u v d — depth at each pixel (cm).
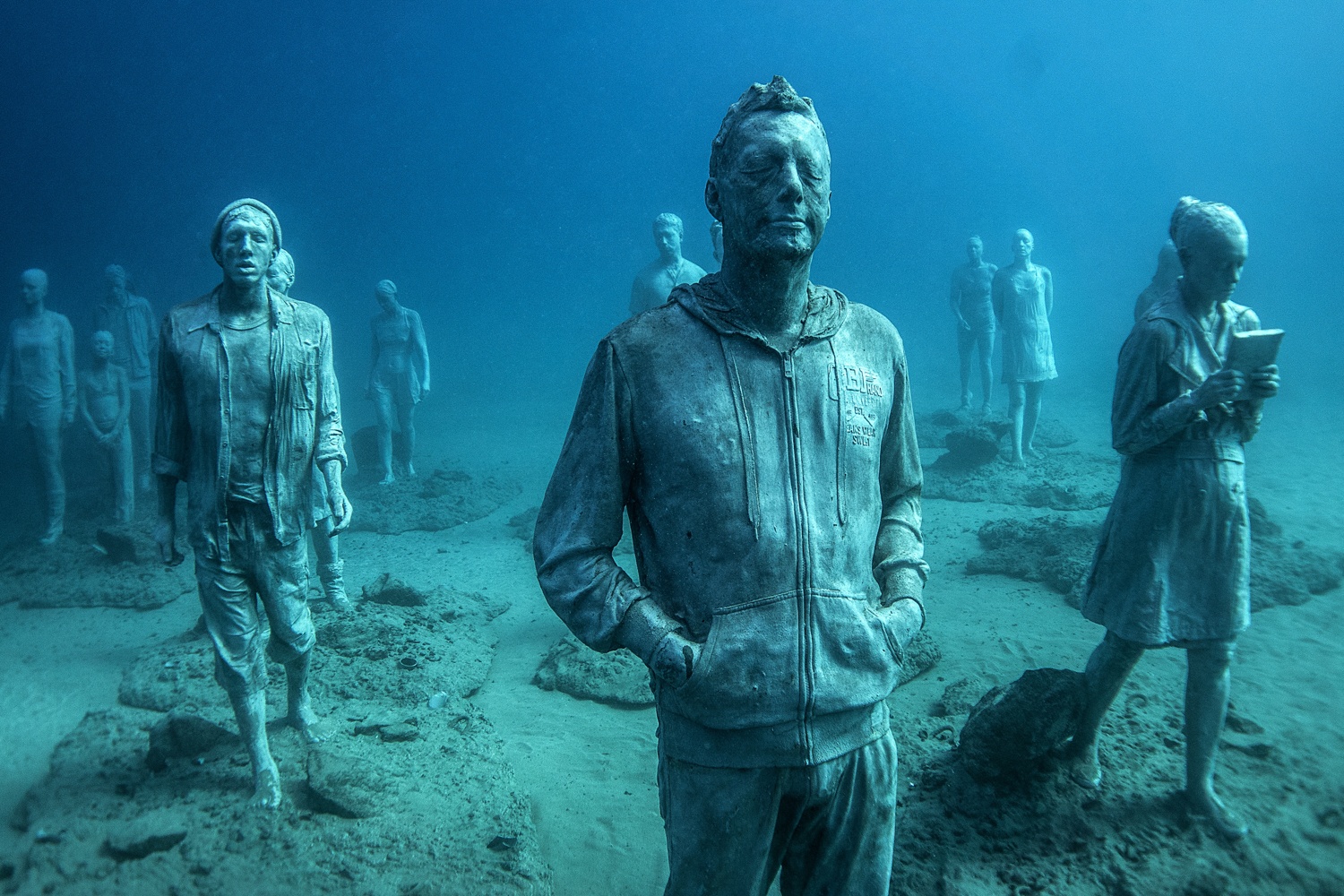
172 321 408
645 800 454
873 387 235
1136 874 354
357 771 435
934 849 373
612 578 218
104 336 1070
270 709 536
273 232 420
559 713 561
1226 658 367
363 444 1370
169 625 758
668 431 216
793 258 209
